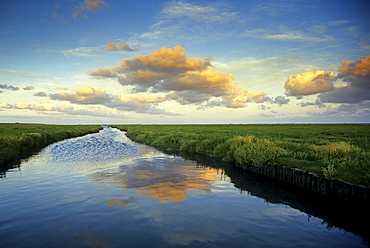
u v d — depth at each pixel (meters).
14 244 5.59
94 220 7.01
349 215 7.98
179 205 8.45
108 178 12.43
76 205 8.26
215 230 6.53
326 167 10.72
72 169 14.89
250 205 8.70
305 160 12.76
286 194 10.22
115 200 8.84
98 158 19.88
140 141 38.78
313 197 9.88
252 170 14.81
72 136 53.62
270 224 7.07
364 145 17.67
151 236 6.07
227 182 12.10
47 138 36.75
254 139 20.11
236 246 5.67
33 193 9.64
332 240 6.20
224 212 7.92
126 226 6.63
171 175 13.39
